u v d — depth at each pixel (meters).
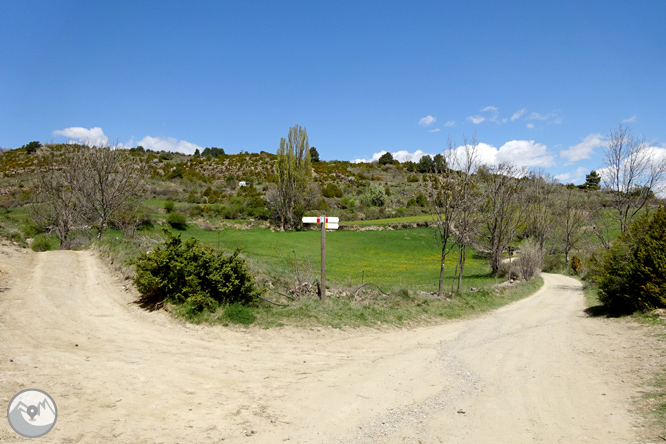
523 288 25.03
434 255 45.25
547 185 43.91
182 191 66.75
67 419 4.47
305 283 13.53
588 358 8.24
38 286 11.93
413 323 12.30
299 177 54.91
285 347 8.70
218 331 9.30
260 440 4.41
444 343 10.08
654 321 10.94
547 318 14.70
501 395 6.04
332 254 41.22
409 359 8.30
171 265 10.24
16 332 8.00
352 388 6.31
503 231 32.72
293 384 6.41
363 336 10.20
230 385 6.20
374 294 15.22
